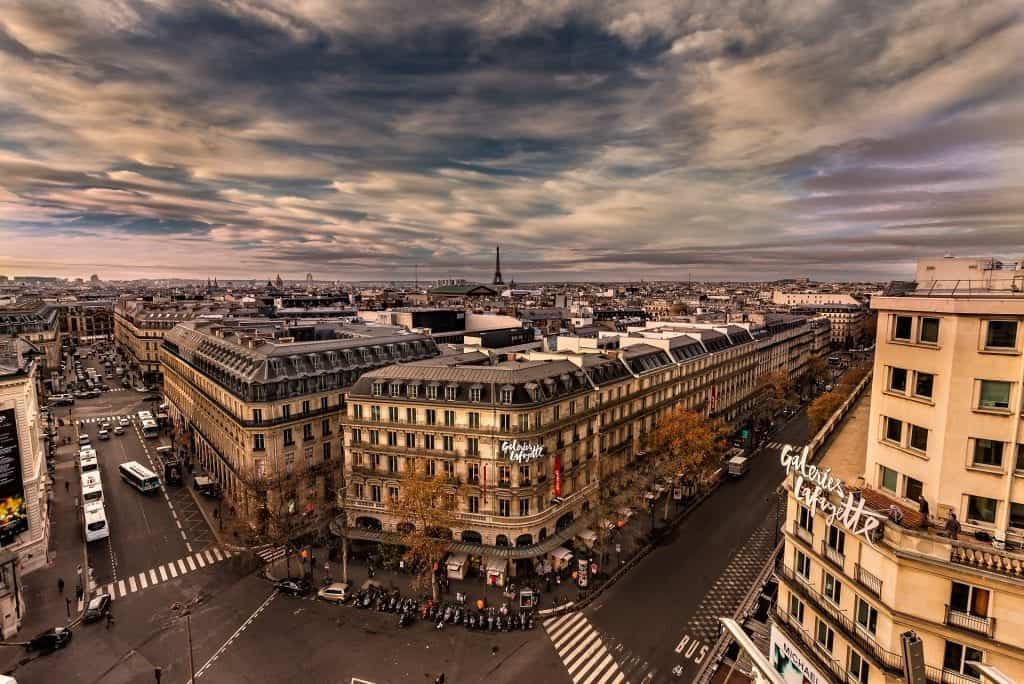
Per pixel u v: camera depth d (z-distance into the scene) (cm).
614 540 8750
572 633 6456
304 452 9356
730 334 15288
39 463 8794
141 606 6962
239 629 6512
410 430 8200
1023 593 3200
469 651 6141
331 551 8294
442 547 7225
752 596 7169
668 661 5969
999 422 3603
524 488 7675
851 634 4000
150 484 10494
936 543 3472
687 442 9775
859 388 8306
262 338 10844
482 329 18025
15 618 6341
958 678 3428
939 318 3875
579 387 8875
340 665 5900
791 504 4819
